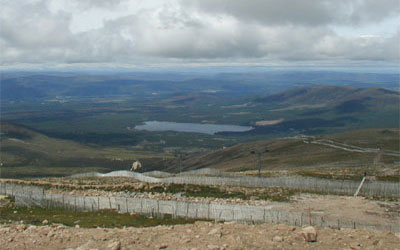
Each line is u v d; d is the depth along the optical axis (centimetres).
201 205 4488
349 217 4050
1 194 5156
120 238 2172
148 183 5694
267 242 2042
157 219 3775
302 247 1991
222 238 2119
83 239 2202
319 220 3869
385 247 1992
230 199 4897
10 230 2484
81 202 4647
